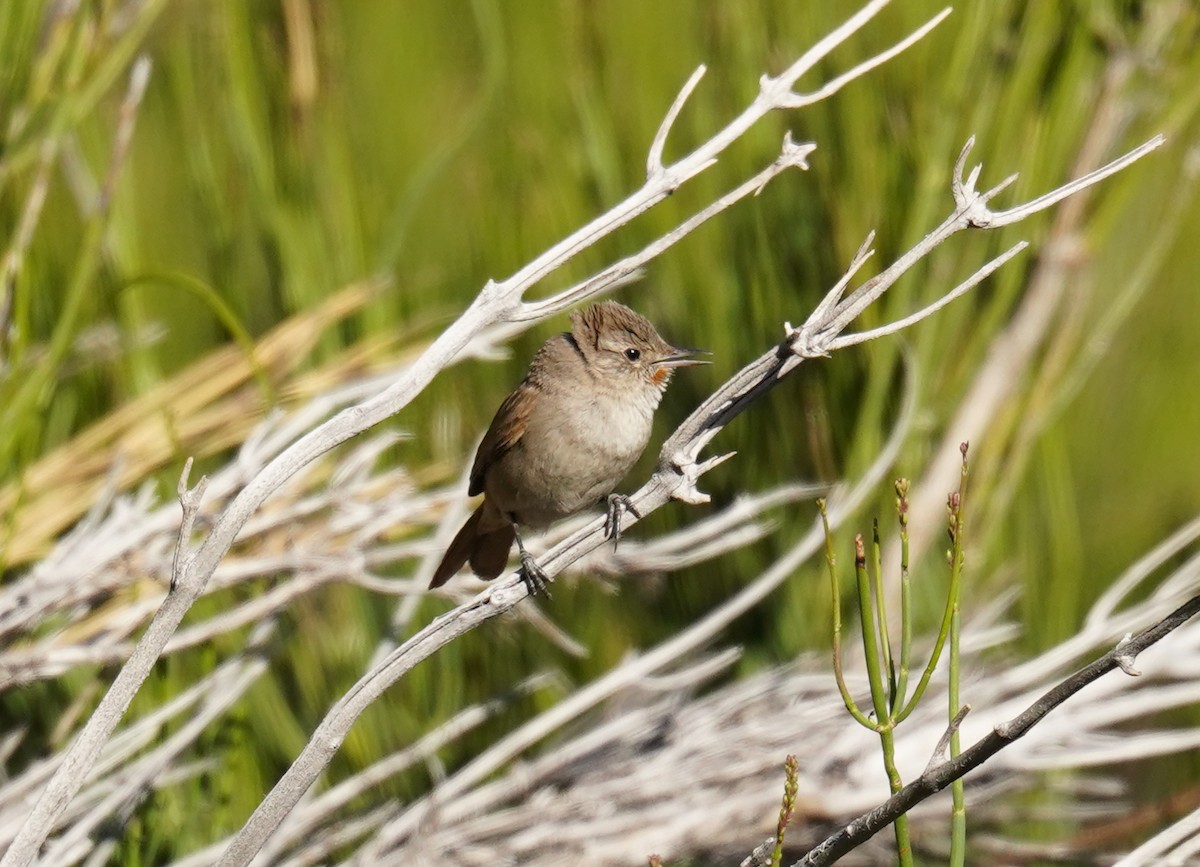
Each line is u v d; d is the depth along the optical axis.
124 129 8.52
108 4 8.88
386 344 9.58
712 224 9.52
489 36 9.92
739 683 9.83
